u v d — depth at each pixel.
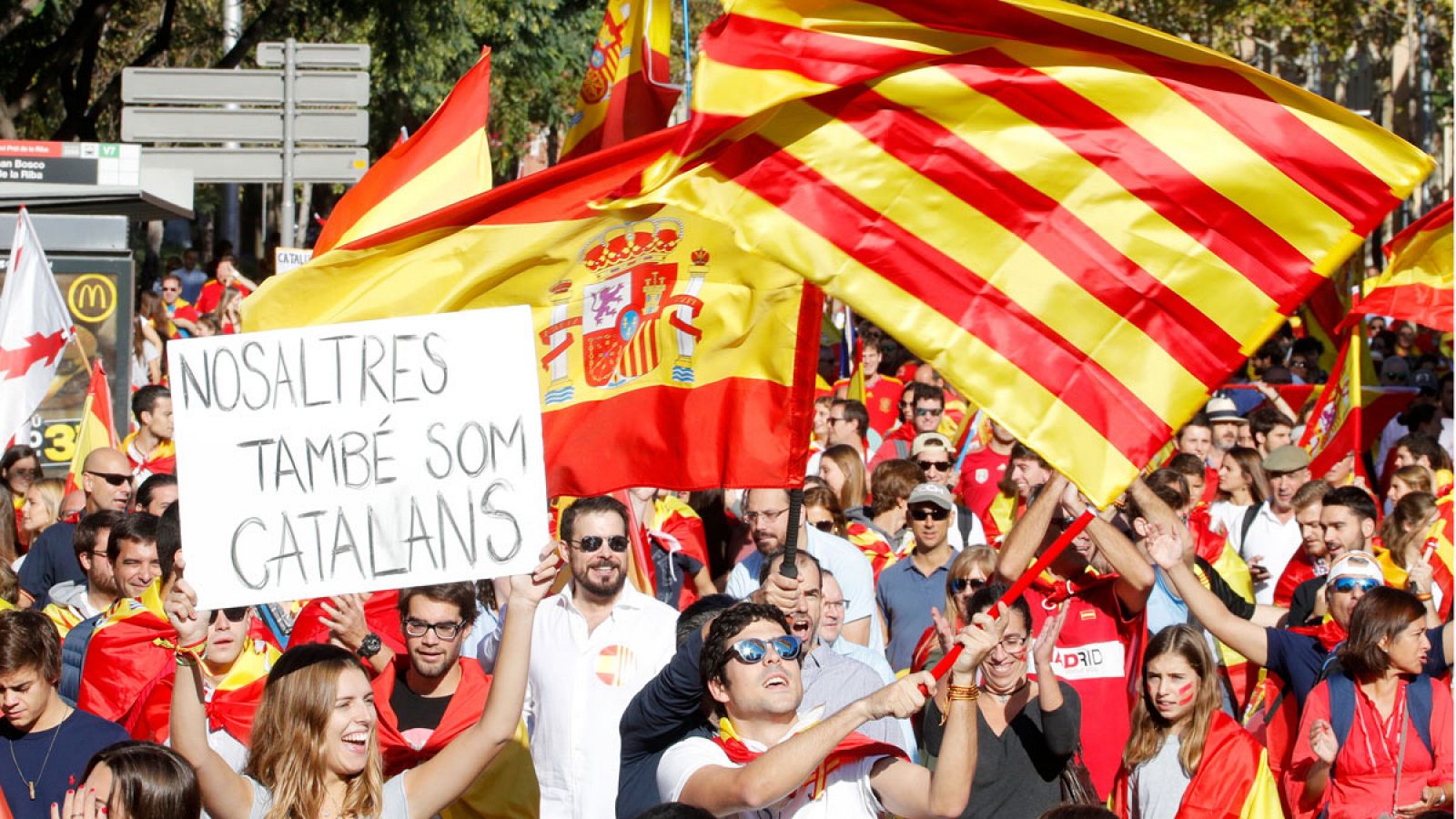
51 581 15.88
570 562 11.64
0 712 9.88
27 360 16.67
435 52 46.25
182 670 8.73
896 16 8.74
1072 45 8.90
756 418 10.69
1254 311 8.98
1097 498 8.92
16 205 25.47
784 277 10.55
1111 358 9.05
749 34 8.66
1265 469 19.19
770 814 8.54
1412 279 19.91
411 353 9.05
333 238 12.44
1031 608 13.14
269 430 8.92
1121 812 11.58
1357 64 93.06
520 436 9.07
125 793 7.88
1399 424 28.72
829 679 10.80
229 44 49.88
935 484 15.34
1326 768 11.80
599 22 57.31
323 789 8.64
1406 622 11.44
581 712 11.42
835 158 9.16
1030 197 9.10
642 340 10.75
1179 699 11.21
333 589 8.90
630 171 10.22
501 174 70.38
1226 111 8.99
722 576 17.73
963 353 9.08
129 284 24.11
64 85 43.38
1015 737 11.28
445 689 11.00
